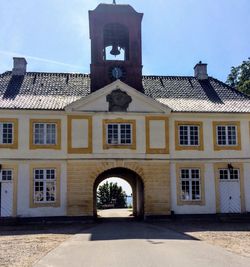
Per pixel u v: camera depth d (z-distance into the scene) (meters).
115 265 12.41
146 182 30.84
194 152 31.72
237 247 16.59
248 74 46.66
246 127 32.56
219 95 34.66
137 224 27.80
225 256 14.08
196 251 15.23
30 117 30.50
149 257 13.90
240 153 32.22
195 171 31.73
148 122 31.41
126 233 21.86
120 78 33.03
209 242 18.25
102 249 15.99
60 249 16.20
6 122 30.23
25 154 30.16
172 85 35.41
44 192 30.11
